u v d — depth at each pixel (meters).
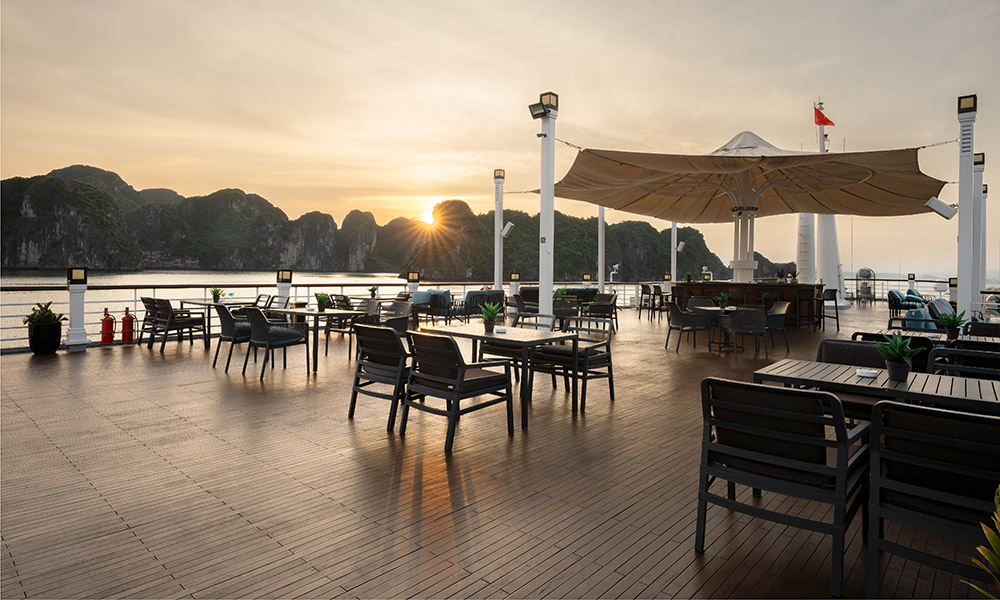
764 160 9.02
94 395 5.04
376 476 3.07
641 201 14.52
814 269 16.80
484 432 4.00
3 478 2.99
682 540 2.34
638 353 8.16
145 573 2.02
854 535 2.42
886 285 22.09
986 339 4.53
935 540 2.38
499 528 2.43
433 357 3.74
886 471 1.87
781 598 1.89
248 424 4.12
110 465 3.21
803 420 1.96
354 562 2.11
